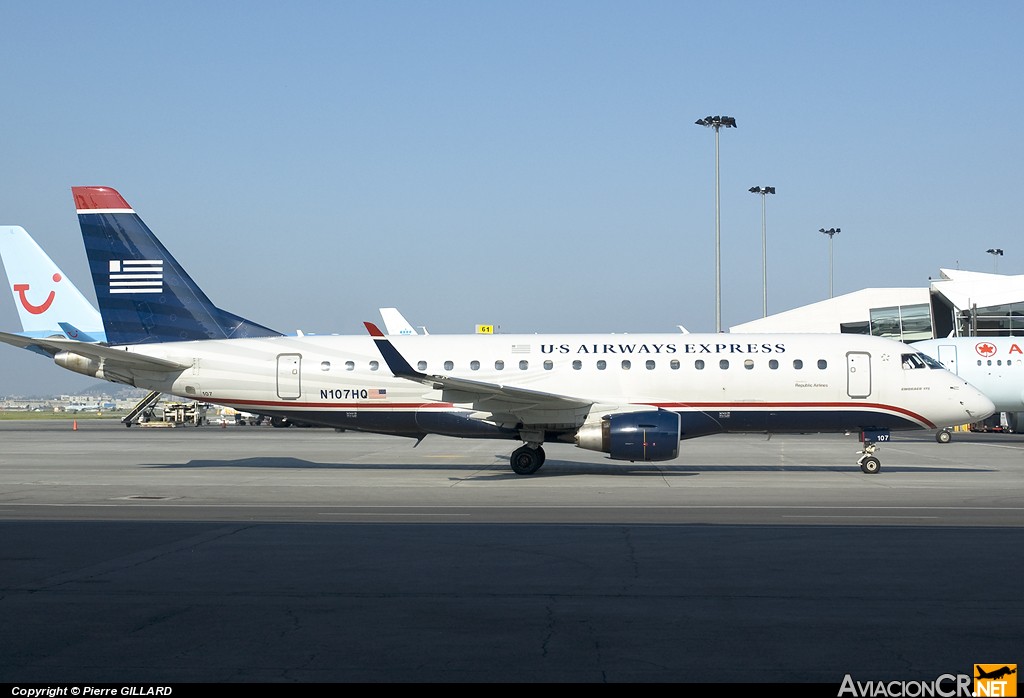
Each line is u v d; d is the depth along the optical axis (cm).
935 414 2894
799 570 1283
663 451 2744
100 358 3020
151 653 888
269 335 3162
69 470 3073
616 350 2988
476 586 1184
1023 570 1280
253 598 1119
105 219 3158
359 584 1196
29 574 1259
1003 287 7706
